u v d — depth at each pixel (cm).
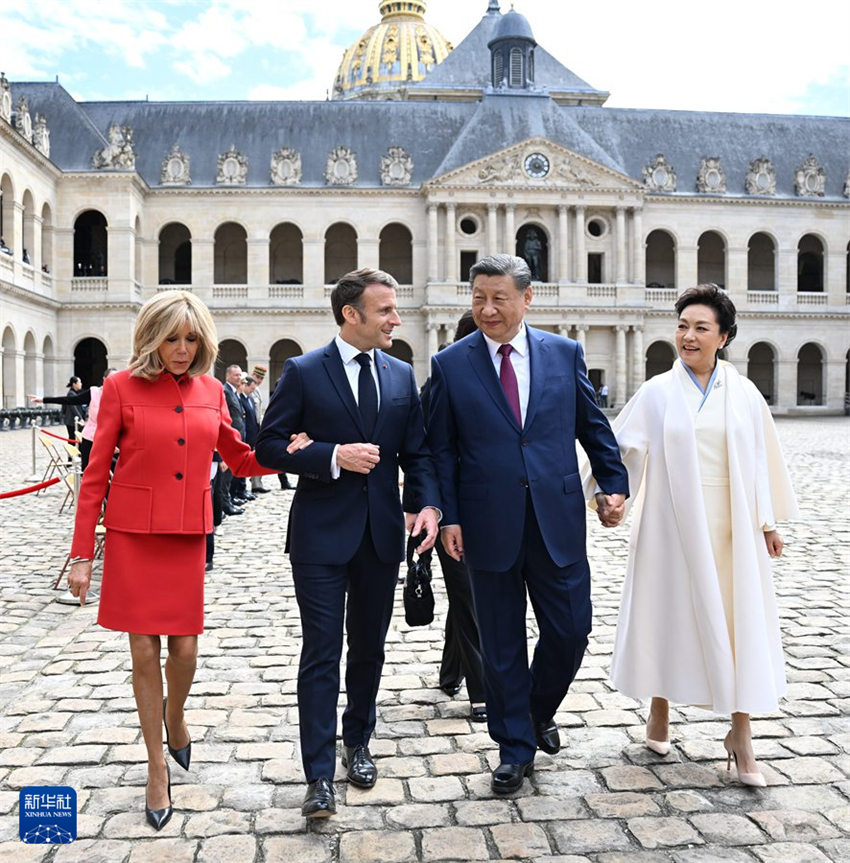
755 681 518
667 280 6638
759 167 6322
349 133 6291
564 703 677
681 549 548
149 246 5900
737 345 6297
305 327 5966
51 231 5438
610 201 5959
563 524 548
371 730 564
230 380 1767
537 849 460
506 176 5866
